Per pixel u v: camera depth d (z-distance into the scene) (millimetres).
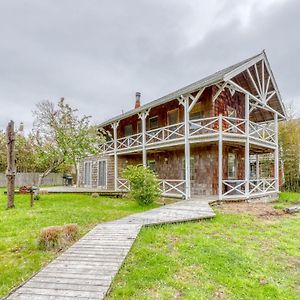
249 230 6797
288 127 19438
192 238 5879
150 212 8273
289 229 7086
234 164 14258
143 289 3656
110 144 19094
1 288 3684
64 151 11742
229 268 4375
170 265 4391
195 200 10844
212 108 12547
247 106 11773
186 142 11781
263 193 12695
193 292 3572
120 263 4285
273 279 4098
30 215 8094
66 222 7203
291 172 19109
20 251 5078
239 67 11383
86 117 15148
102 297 3250
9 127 9969
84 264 4250
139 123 17578
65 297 3246
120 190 15953
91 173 21062
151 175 10883
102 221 7527
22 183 23391
